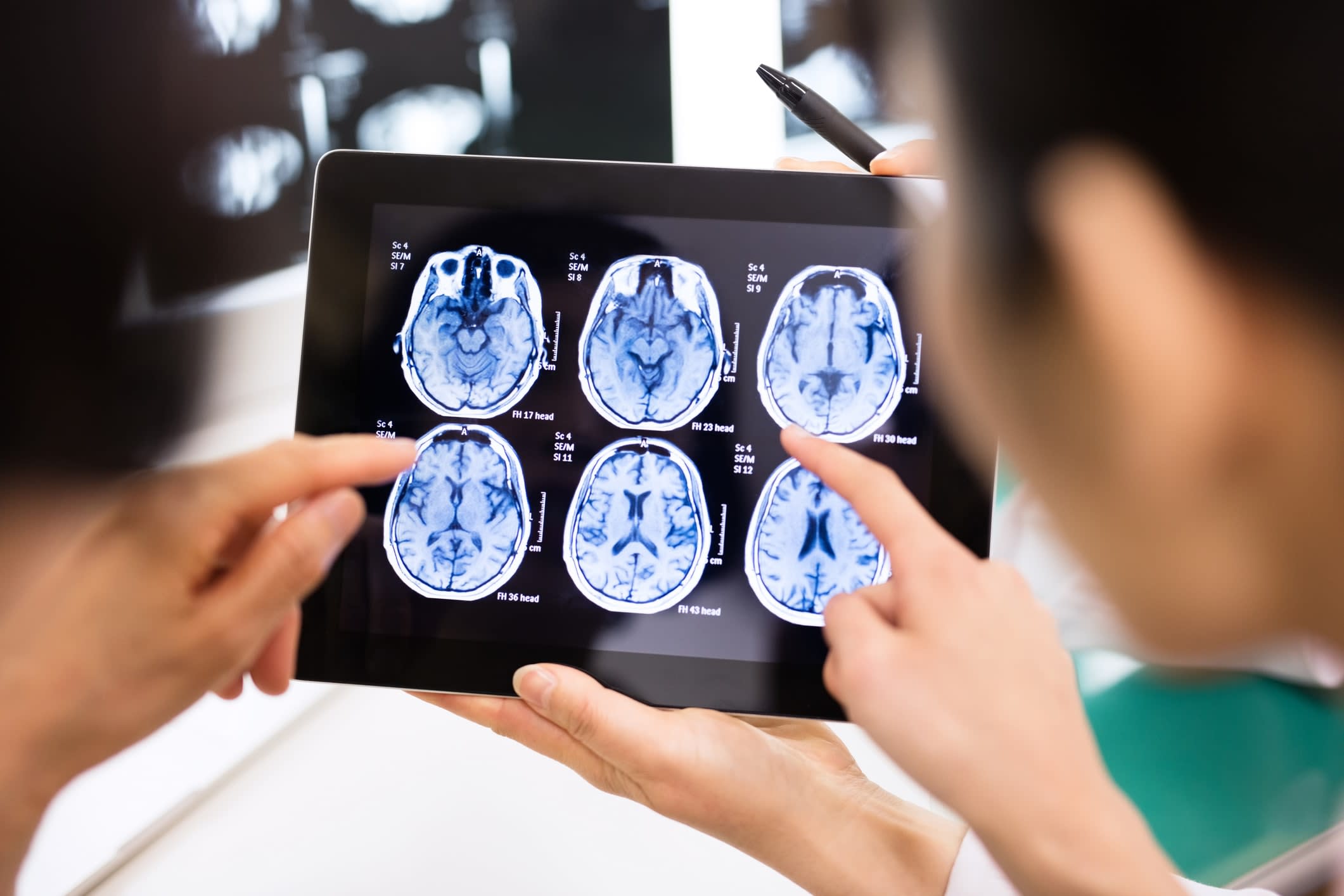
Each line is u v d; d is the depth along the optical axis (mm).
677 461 698
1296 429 341
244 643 579
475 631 678
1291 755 938
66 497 717
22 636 553
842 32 952
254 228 876
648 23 983
